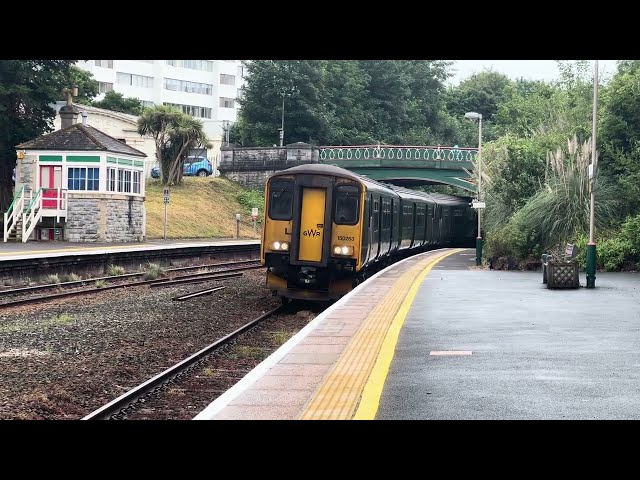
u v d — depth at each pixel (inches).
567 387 361.1
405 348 466.3
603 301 730.2
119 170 1764.3
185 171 2957.7
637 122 1250.0
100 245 1614.2
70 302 917.8
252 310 924.0
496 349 463.5
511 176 1307.8
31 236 1688.0
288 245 938.7
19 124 1962.4
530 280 964.6
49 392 463.2
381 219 1109.7
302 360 423.5
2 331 685.3
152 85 4163.4
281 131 2984.7
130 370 544.4
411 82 3868.1
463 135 4170.8
